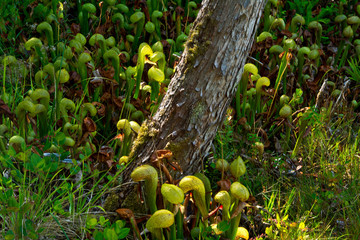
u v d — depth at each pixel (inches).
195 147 95.9
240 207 84.0
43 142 107.4
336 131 151.2
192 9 192.9
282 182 122.7
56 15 153.2
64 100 110.3
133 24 169.2
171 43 165.6
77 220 92.6
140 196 91.5
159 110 97.8
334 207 117.3
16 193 99.0
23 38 157.2
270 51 154.3
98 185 106.3
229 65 92.9
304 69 155.2
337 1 213.2
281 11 198.7
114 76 134.3
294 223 98.7
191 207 102.7
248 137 132.7
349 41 177.2
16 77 136.3
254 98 146.8
